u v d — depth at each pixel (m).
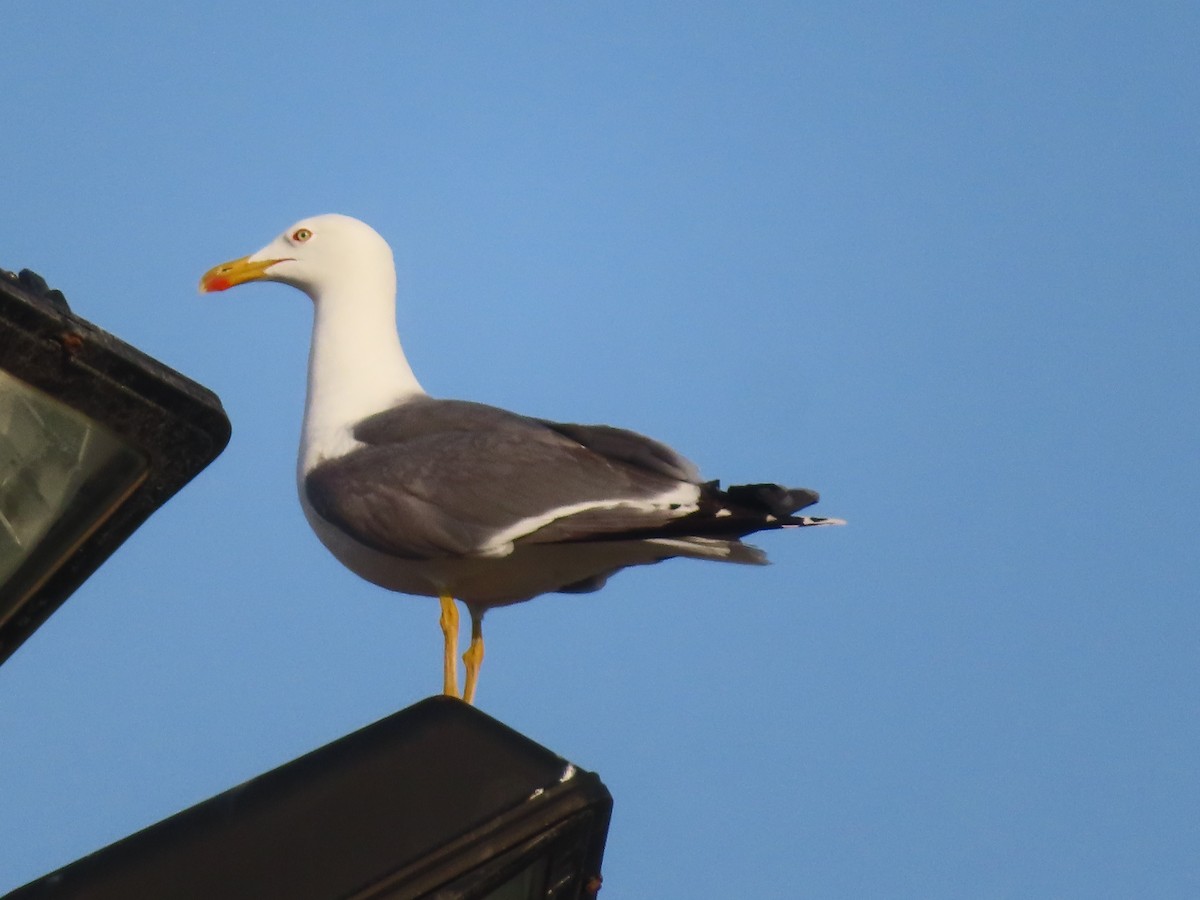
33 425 7.09
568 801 6.94
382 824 6.90
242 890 6.78
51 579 7.50
